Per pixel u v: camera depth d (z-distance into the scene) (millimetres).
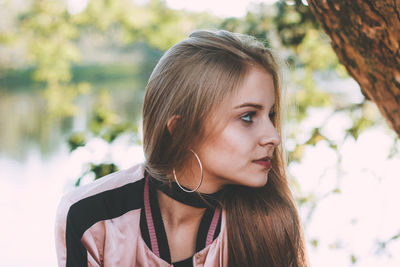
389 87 970
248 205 1130
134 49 14125
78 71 16234
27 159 9516
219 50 1011
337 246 2660
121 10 6559
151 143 1079
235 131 984
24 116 13164
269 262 1123
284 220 1140
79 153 2395
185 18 6555
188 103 1012
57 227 1073
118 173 1143
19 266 5426
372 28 907
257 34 3127
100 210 1063
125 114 7504
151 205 1091
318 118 3717
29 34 7129
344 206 2711
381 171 2686
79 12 6793
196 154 1021
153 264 1067
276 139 998
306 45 3609
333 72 4215
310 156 2947
